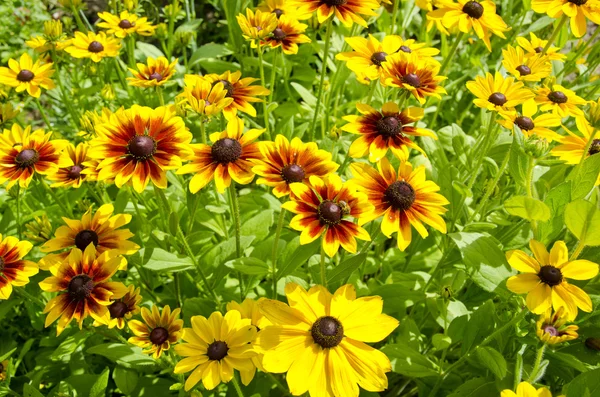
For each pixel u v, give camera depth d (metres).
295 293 0.58
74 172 0.73
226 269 0.76
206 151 0.64
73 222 0.67
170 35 1.07
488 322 0.68
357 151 0.66
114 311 0.66
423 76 0.72
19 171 0.69
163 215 0.76
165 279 0.88
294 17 0.84
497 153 0.84
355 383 0.55
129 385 0.71
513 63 0.83
